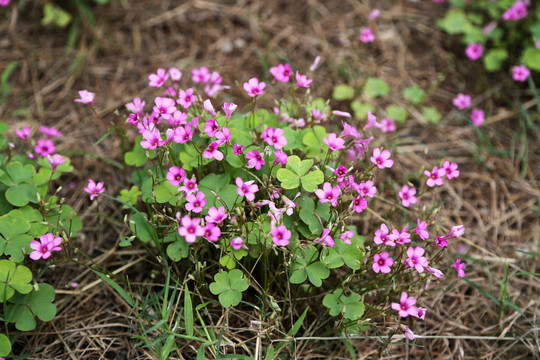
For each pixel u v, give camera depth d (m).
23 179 0.82
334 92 0.99
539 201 0.94
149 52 1.04
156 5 1.07
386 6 1.09
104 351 0.81
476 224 0.92
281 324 0.81
